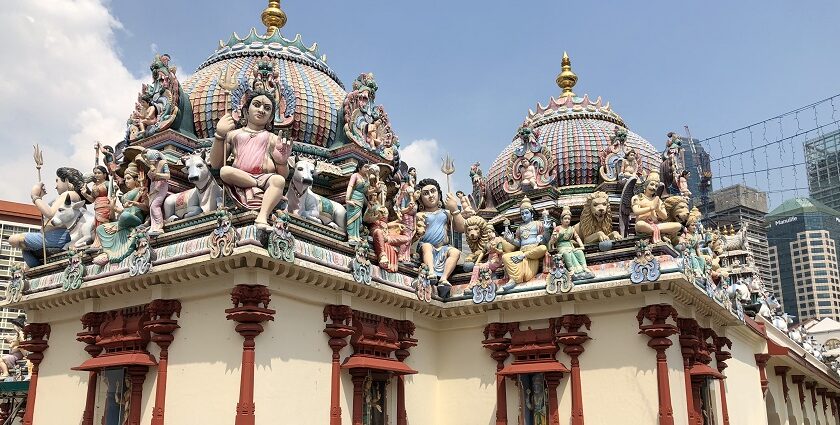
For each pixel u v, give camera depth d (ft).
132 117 78.23
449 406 73.46
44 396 68.90
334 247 60.03
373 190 65.82
